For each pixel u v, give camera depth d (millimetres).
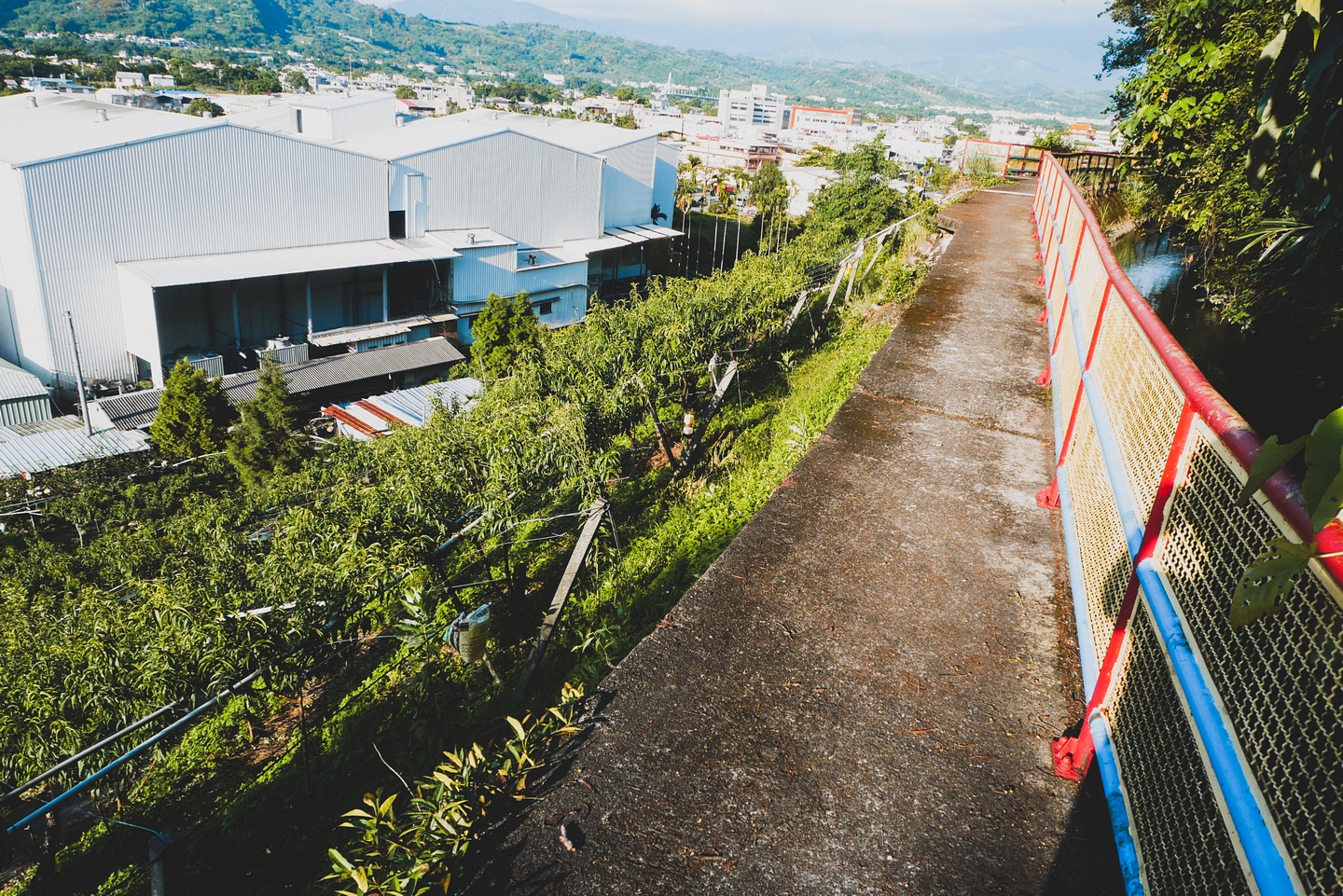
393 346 35438
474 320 40250
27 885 6746
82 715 6578
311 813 6250
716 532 6344
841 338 11383
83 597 8656
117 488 20500
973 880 2451
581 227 48406
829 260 16766
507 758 2822
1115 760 2586
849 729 3029
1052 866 2498
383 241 37156
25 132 33031
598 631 5352
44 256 27188
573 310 46562
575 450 7145
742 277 13305
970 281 10836
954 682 3291
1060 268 7820
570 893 2379
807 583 3918
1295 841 1474
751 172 121812
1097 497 3553
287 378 29891
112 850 6684
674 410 10867
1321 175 2285
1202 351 7609
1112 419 3562
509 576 7184
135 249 29328
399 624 6621
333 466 16375
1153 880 2139
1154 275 10656
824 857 2516
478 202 41406
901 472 5156
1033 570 4117
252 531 13445
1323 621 1501
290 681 6301
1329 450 1015
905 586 3936
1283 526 1646
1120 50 13859
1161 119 5863
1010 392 6676
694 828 2602
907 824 2639
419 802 2672
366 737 6836
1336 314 4914
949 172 31188
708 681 3248
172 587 6832
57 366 28609
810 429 7422
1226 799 1688
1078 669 3398
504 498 6926
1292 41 1975
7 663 7402
